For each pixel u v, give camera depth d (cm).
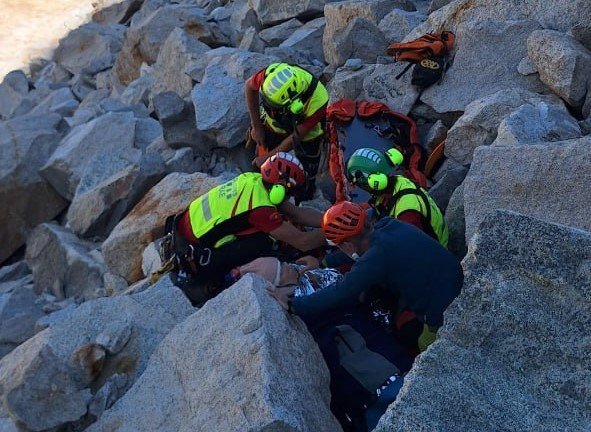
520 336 329
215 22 1059
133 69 1157
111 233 704
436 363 331
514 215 341
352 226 401
